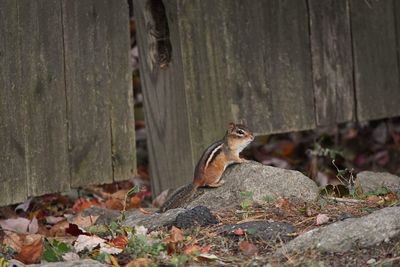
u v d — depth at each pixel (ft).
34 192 35.32
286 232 29.19
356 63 43.24
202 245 28.73
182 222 30.45
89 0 36.17
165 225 30.94
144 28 38.14
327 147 50.08
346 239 27.66
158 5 38.01
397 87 44.65
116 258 28.17
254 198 32.32
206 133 38.65
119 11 36.96
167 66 38.14
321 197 32.68
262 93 40.37
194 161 38.14
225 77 39.19
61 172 35.96
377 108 44.06
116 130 37.35
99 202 39.50
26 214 38.37
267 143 52.24
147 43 38.14
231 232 29.35
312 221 30.45
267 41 40.40
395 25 44.42
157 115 38.65
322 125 42.37
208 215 30.71
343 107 42.96
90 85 36.47
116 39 36.99
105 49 36.73
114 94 37.14
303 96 41.65
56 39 35.47
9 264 27.58
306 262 26.81
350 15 42.93
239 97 39.65
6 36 34.22
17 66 34.58
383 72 44.16
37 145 35.29
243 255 27.89
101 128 36.91
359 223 28.02
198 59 38.34
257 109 40.24
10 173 34.65
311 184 33.06
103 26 36.60
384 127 52.80
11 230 34.37
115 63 37.06
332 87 42.55
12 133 34.63
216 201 32.86
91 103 36.55
